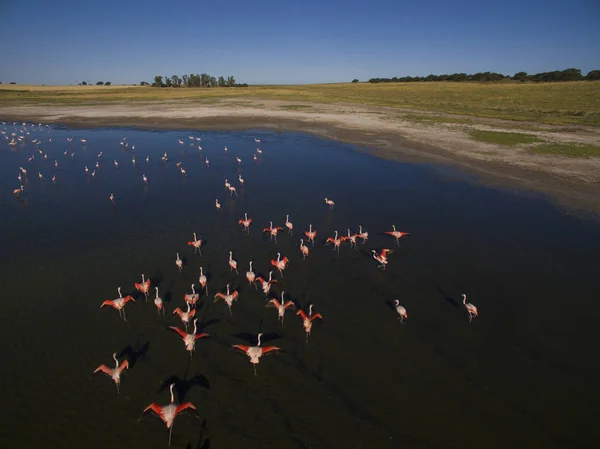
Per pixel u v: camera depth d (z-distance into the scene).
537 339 19.06
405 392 16.06
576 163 46.69
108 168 48.09
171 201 37.06
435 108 95.12
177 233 30.17
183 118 86.31
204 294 22.38
